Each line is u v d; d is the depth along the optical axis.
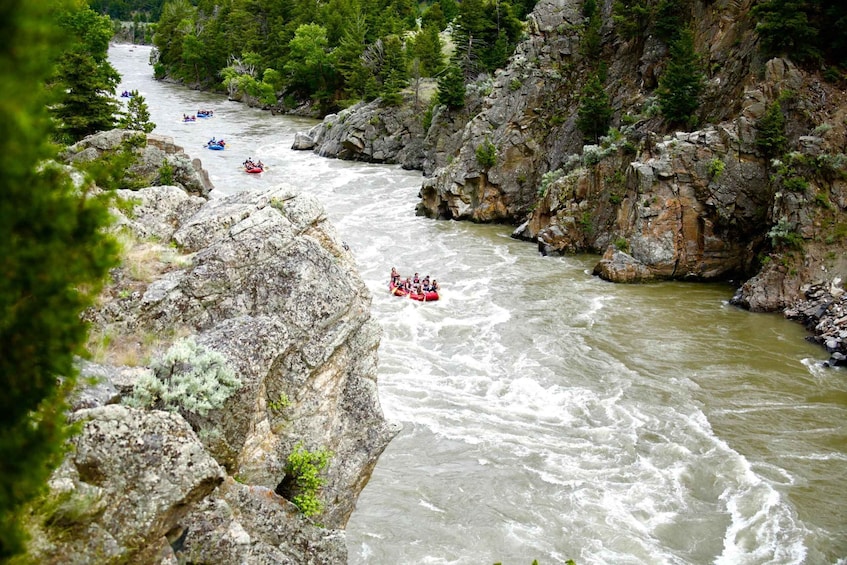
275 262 14.45
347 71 102.56
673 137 45.62
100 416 9.73
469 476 22.92
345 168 75.50
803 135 41.75
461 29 82.19
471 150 59.06
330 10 121.44
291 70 113.75
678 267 44.00
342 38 106.88
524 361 31.84
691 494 22.39
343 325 14.72
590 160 51.06
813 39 44.22
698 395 28.88
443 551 19.31
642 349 33.41
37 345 7.10
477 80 76.25
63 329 7.28
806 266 38.38
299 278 14.35
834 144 40.12
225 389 11.91
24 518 8.23
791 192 39.50
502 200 58.09
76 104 41.94
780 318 37.59
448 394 28.58
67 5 8.05
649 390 29.22
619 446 25.02
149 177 38.28
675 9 55.19
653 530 20.58
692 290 42.50
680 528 20.70
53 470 8.24
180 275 13.84
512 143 58.91
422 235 53.59
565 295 41.03
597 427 26.31
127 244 14.22
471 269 45.62
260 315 13.73
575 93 60.06
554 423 26.58
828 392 29.25
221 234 15.11
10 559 7.06
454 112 71.50
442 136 71.44
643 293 41.78
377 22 111.00
